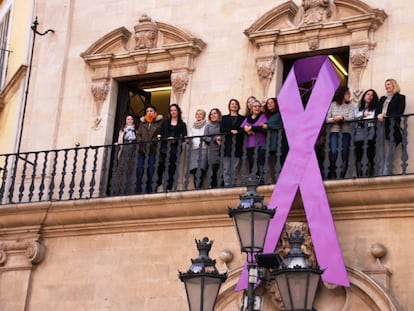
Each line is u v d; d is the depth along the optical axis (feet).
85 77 72.49
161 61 70.08
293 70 62.80
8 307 67.51
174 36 69.87
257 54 66.95
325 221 58.34
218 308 61.00
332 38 65.05
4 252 68.64
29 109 73.46
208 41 69.15
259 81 66.59
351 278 57.72
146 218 64.69
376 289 56.80
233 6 69.10
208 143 64.80
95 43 71.97
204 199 62.18
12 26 79.36
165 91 72.13
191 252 63.31
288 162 60.34
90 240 66.69
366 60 63.57
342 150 61.26
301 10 66.39
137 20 72.33
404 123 58.95
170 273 63.62
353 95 63.16
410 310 56.44
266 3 68.18
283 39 66.39
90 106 71.72
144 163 65.57
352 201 58.75
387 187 57.41
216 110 65.26
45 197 70.03
